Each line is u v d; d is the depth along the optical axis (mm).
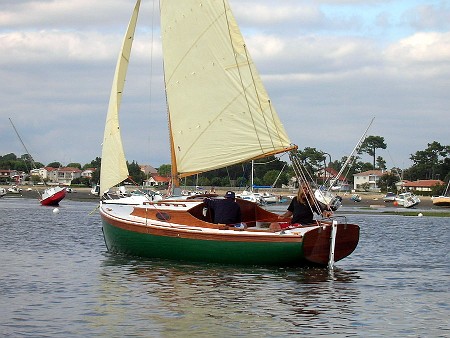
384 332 17234
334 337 16703
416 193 182750
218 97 29156
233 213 27250
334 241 25438
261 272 25281
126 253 29172
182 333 16781
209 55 29141
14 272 25344
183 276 24359
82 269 26016
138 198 33562
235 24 28828
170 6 29297
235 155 29109
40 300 20203
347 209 108188
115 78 32312
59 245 35062
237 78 28938
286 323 17906
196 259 26891
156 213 28250
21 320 17766
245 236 25781
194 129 29406
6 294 21047
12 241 37312
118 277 24172
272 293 21594
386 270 27281
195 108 29344
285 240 25172
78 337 16297
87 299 20406
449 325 18000
